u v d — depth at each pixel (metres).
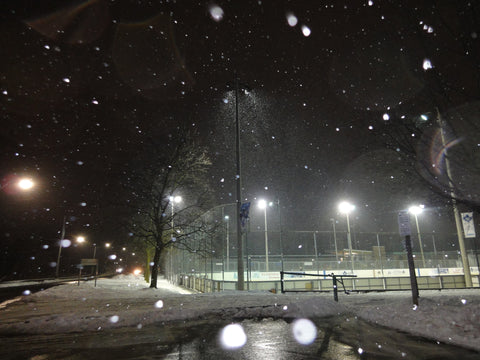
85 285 27.84
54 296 16.56
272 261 32.38
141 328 7.48
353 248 37.38
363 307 9.22
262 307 9.00
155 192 24.55
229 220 30.41
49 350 5.97
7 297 23.89
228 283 23.70
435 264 36.00
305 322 7.66
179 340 6.47
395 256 37.22
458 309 7.08
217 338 6.56
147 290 21.19
